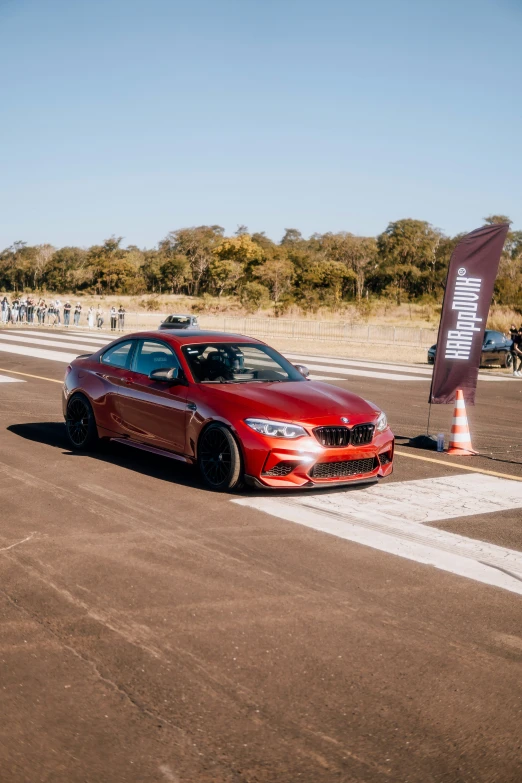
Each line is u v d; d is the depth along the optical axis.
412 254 91.38
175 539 5.69
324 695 3.50
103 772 2.89
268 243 128.12
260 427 6.85
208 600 4.56
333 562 5.31
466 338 9.99
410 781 2.89
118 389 8.28
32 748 3.03
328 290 77.50
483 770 2.97
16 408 12.05
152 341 8.33
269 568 5.14
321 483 6.94
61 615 4.29
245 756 3.02
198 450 7.30
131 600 4.52
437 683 3.65
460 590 4.88
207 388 7.48
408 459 9.20
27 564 5.07
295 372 8.25
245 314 68.62
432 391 10.08
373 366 23.55
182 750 3.04
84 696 3.43
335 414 7.09
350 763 2.99
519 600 4.73
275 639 4.07
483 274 9.86
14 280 128.00
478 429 12.00
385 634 4.18
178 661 3.79
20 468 7.90
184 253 110.88
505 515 6.71
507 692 3.58
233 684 3.58
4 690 3.46
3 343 26.09
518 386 19.78
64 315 42.81
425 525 6.29
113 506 6.54
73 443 8.93
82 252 123.44
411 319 59.88
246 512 6.48
